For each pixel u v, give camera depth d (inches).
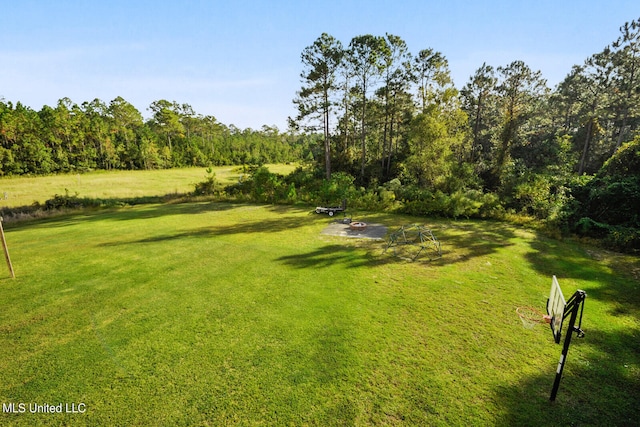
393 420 139.7
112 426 135.8
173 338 200.5
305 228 514.0
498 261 350.9
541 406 148.3
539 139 1293.1
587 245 428.8
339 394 154.5
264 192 818.2
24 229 553.9
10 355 183.5
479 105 1147.3
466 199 587.8
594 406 148.8
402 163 1063.6
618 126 1166.3
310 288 277.1
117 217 647.8
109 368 172.2
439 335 205.9
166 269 322.7
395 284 287.0
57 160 1786.4
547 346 195.8
